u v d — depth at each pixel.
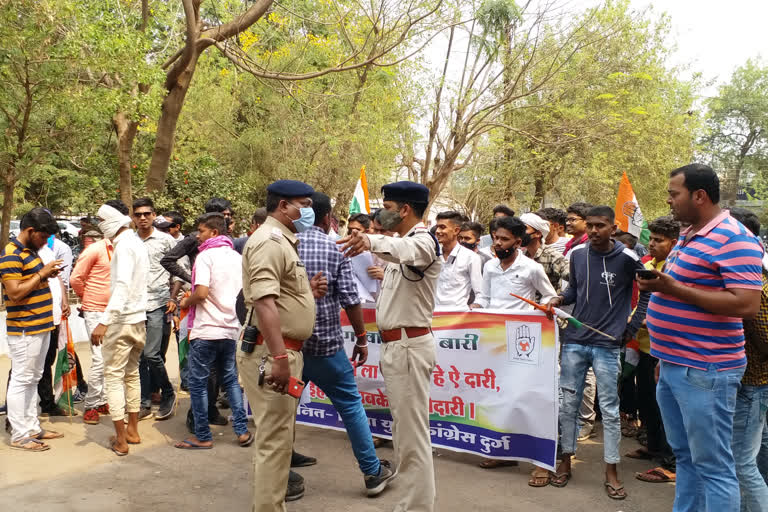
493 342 4.65
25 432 4.93
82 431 5.39
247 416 5.72
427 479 3.66
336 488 4.29
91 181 13.04
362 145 16.83
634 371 5.05
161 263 5.68
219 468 4.60
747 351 3.39
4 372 7.44
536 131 19.14
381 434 5.18
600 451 5.17
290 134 17.45
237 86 17.62
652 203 21.14
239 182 15.99
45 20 8.37
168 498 4.05
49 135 10.16
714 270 3.07
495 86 16.47
